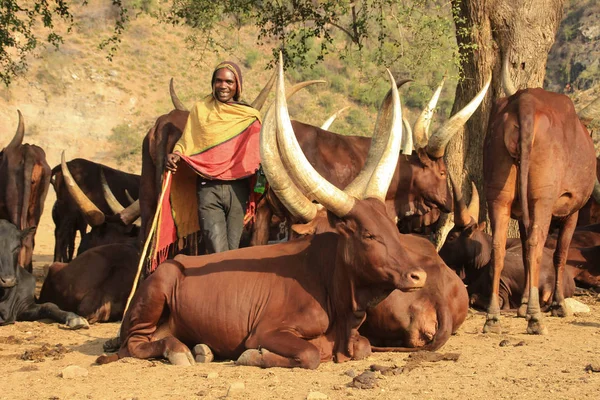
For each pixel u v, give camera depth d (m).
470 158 13.89
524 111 8.25
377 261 6.16
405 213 11.39
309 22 26.62
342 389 5.60
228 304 6.79
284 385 5.72
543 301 9.89
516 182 8.48
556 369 6.19
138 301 7.00
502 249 8.45
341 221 6.34
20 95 46.88
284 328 6.54
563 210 8.86
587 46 44.00
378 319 7.14
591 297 11.21
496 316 8.24
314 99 48.06
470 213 11.45
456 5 13.00
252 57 48.94
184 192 8.27
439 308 7.15
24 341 8.10
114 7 53.41
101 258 9.82
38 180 12.45
